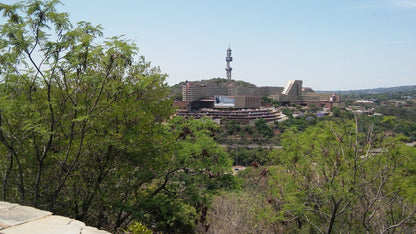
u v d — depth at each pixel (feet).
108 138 41.55
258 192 73.51
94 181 45.52
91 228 18.48
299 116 488.44
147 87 46.62
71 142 38.24
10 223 18.15
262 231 57.11
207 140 53.78
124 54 34.06
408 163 43.14
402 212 44.60
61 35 33.47
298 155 50.44
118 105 42.96
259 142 343.26
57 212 42.45
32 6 31.50
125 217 51.24
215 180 55.31
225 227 58.85
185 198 56.29
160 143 48.49
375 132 45.09
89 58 34.37
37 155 35.81
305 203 48.29
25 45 31.83
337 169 44.42
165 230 63.77
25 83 36.55
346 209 46.70
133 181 51.80
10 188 39.96
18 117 37.17
